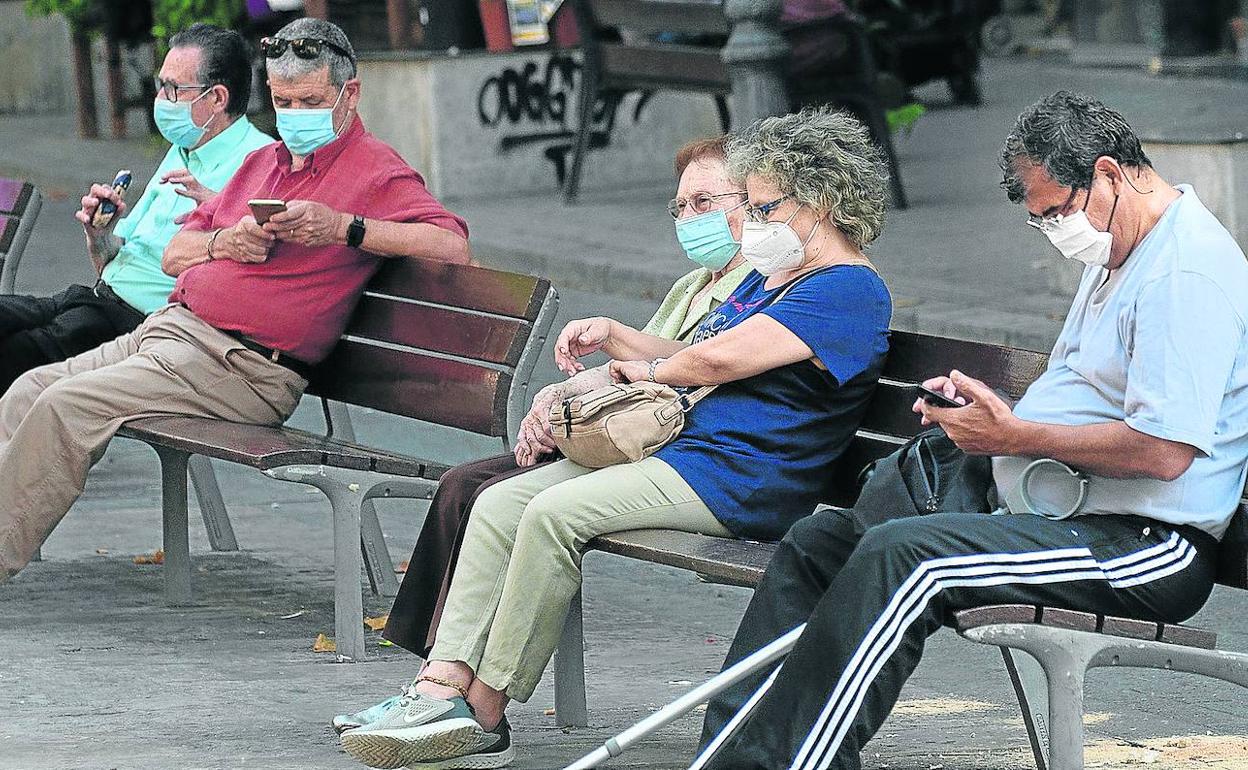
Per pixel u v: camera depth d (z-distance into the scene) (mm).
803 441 17094
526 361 20344
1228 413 14336
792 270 17312
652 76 52719
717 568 15711
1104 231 14430
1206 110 66562
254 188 23547
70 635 21391
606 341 18656
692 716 18578
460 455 31781
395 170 22328
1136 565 14203
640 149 60094
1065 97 14547
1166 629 13844
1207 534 14539
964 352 16797
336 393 23000
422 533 17719
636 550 16359
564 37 58219
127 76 84875
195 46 24969
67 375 23312
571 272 46406
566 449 17109
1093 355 14773
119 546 26094
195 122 25047
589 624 22531
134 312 26031
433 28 58500
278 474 19719
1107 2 90500
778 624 15148
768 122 17141
